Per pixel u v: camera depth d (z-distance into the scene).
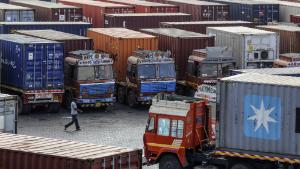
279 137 33.53
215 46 57.56
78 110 51.97
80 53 51.28
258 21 70.88
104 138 43.97
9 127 37.53
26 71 50.09
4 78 52.25
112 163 25.52
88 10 69.62
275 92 33.44
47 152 25.75
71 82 51.91
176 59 55.84
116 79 55.22
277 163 33.91
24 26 59.59
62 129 46.28
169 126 35.56
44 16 67.12
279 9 71.81
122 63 54.88
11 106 37.50
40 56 50.44
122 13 67.69
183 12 72.06
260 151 33.91
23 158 25.84
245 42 56.03
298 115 33.16
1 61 52.44
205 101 36.06
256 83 33.69
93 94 51.28
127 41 54.84
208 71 53.66
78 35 59.03
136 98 52.84
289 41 60.50
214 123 35.81
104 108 53.19
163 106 35.81
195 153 35.72
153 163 36.03
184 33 57.84
